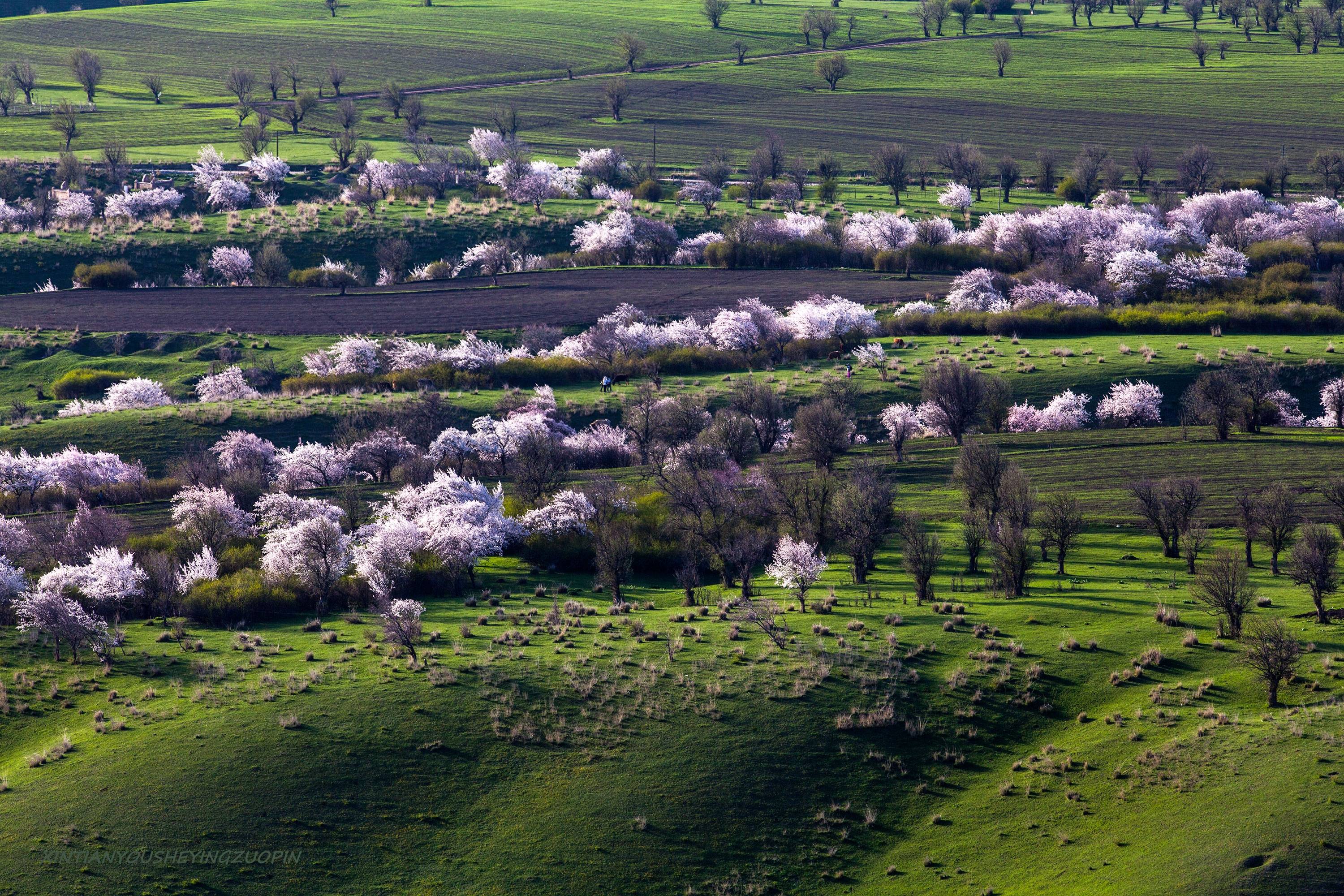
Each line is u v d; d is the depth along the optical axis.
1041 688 115.88
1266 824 88.75
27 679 122.88
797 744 107.19
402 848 94.12
